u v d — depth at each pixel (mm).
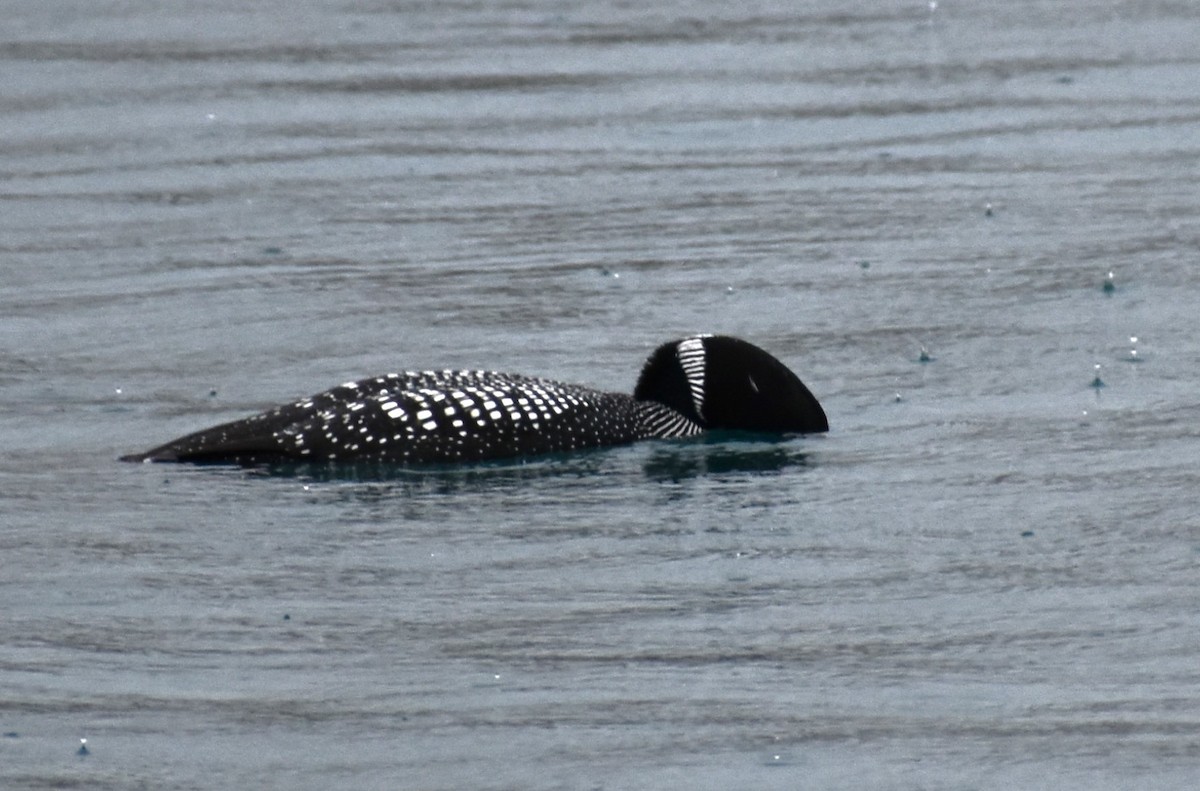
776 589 21562
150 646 20000
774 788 16953
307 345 31859
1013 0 65375
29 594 21344
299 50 57406
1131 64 54250
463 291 35031
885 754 17594
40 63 55781
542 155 45500
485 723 18266
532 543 22938
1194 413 27781
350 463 25297
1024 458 26016
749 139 46844
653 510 24141
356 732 18094
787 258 36938
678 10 64000
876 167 44094
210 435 25812
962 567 22172
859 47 57500
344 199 41781
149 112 49875
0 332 32750
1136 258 36312
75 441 26938
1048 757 17453
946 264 36344
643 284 35312
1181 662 19500
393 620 20688
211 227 39656
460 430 25500
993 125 47750
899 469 25672
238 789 16906
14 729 18062
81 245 38406
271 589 21500
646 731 18094
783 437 27188
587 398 26812
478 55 56500
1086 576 21844
